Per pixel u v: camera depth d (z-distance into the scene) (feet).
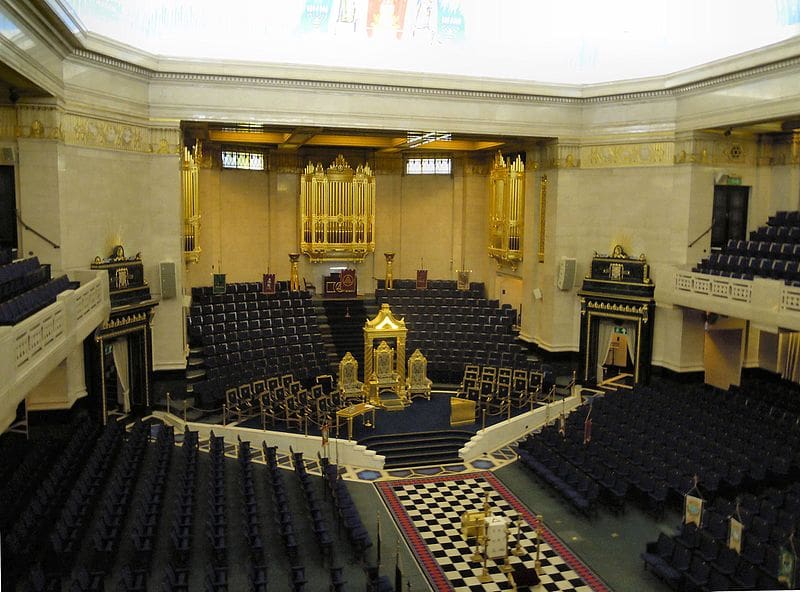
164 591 35.86
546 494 58.03
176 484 52.85
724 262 73.56
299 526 50.03
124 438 59.26
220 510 46.37
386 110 77.71
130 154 70.28
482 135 82.58
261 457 63.31
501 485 60.18
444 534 51.34
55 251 60.49
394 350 81.97
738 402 66.64
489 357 84.38
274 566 44.04
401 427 70.59
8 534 38.37
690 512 45.14
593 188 83.92
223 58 71.97
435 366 85.61
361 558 46.19
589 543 49.29
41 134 59.11
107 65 65.72
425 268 106.11
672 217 78.18
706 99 73.31
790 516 44.21
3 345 35.45
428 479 61.57
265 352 79.51
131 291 67.82
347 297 98.78
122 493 47.24
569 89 81.41
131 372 70.59
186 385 74.43
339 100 76.23
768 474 54.13
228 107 73.31
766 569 39.86
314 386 77.25
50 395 61.00
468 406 72.02
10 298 45.93
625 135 81.00
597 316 82.58
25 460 48.52
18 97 58.18
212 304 83.76
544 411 75.10
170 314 73.97
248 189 98.43
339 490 52.11
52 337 44.70
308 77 73.92
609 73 81.00
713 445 56.65
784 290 60.90
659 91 77.46
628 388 74.59
